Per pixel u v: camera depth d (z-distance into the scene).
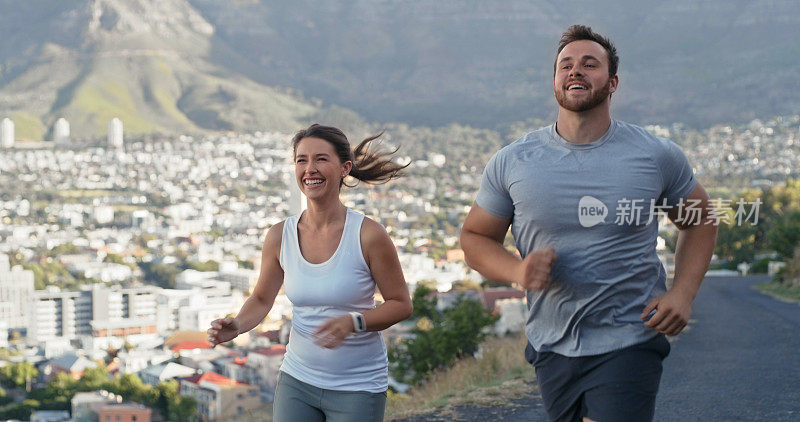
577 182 2.41
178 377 67.12
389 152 3.14
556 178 2.43
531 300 2.61
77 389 67.94
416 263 117.19
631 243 2.42
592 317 2.45
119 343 109.25
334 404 2.83
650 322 2.41
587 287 2.43
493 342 8.78
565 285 2.46
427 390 6.84
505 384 6.27
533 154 2.50
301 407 2.89
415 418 5.16
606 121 2.47
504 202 2.58
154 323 117.56
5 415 64.31
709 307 14.15
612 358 2.44
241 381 40.56
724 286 22.86
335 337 2.68
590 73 2.39
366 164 3.12
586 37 2.46
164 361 78.44
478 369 7.05
